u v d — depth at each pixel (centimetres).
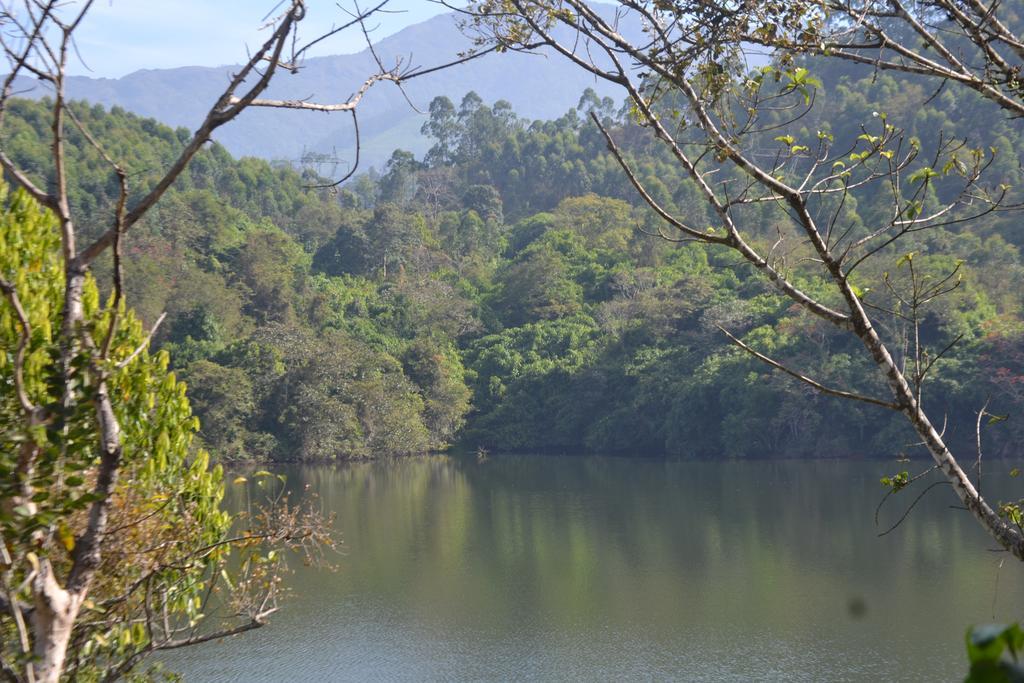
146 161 9025
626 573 3106
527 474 5534
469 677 2191
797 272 6119
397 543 3628
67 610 479
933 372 5188
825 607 2647
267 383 5997
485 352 7381
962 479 490
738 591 2842
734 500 4344
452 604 2802
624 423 6469
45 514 487
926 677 2100
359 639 2472
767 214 7675
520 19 540
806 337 5891
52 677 472
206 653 2352
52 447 491
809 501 4222
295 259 8225
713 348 6462
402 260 9038
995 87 510
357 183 14950
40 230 790
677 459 6050
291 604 2811
